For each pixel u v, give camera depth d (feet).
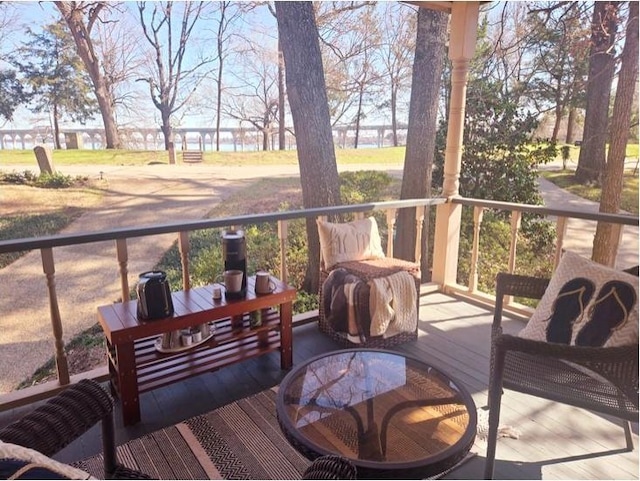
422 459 4.09
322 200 18.48
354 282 8.31
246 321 7.89
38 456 2.41
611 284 5.64
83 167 20.97
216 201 22.41
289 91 18.01
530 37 19.58
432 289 12.02
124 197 21.44
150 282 6.33
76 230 19.65
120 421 6.45
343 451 4.23
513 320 10.16
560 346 4.82
